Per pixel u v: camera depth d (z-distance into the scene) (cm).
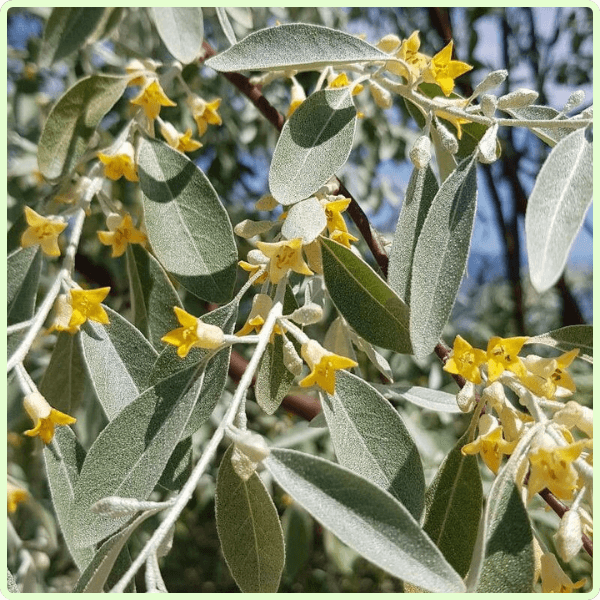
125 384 17
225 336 14
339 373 15
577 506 12
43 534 33
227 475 14
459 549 14
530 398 13
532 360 14
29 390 16
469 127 19
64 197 19
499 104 16
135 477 14
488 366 14
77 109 19
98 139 21
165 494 34
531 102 16
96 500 14
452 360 14
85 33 19
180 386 14
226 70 16
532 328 63
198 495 41
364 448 14
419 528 11
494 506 12
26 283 18
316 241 15
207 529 53
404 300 15
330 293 15
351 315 15
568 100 16
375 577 50
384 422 14
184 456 15
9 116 39
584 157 13
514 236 55
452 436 35
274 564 14
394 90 17
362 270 15
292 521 37
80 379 21
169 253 17
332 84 18
